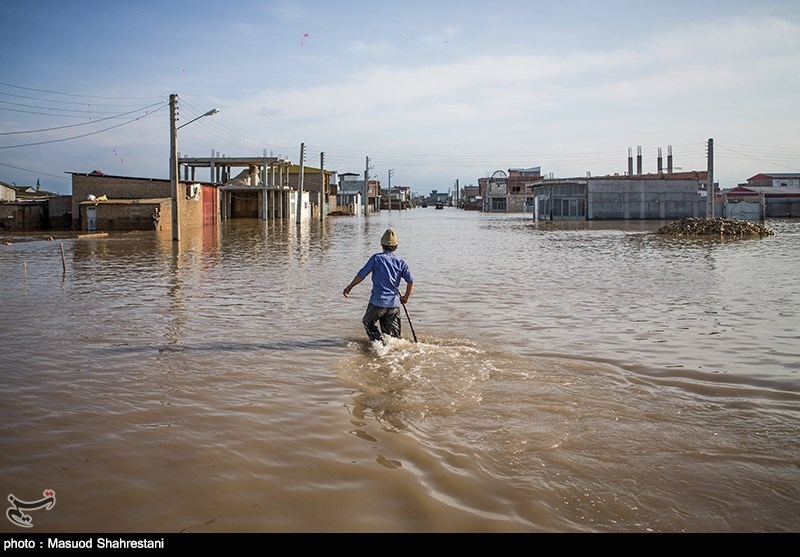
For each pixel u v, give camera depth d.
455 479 4.38
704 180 84.62
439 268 18.77
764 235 36.28
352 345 8.42
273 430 5.25
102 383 6.57
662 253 24.34
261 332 9.23
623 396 6.25
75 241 29.47
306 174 80.06
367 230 44.28
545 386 6.55
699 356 7.90
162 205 38.66
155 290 13.50
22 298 12.28
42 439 5.01
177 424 5.38
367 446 4.93
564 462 4.68
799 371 7.20
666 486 4.32
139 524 3.77
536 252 25.09
